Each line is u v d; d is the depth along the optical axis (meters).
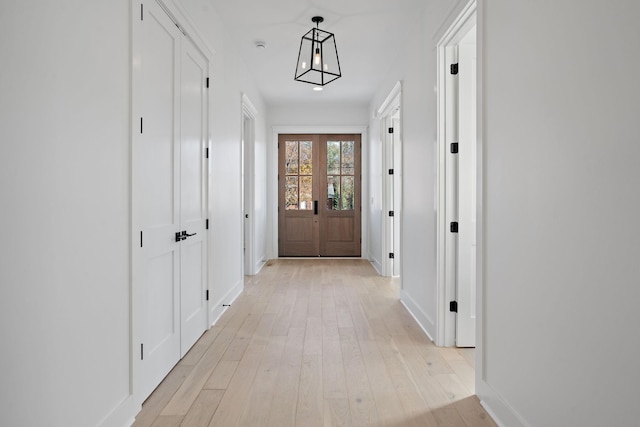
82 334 1.57
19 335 1.24
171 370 2.54
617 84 1.16
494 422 1.94
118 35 1.83
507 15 1.83
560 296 1.43
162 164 2.39
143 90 2.12
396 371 2.53
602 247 1.22
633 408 1.11
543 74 1.54
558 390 1.45
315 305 4.13
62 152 1.44
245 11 3.51
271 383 2.36
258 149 6.13
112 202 1.79
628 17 1.12
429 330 3.18
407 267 4.02
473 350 2.89
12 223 1.22
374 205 6.54
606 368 1.21
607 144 1.20
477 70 2.15
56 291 1.41
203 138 3.19
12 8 1.21
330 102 6.86
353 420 1.95
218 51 3.61
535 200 1.60
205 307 3.28
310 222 7.31
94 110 1.64
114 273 1.81
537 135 1.58
